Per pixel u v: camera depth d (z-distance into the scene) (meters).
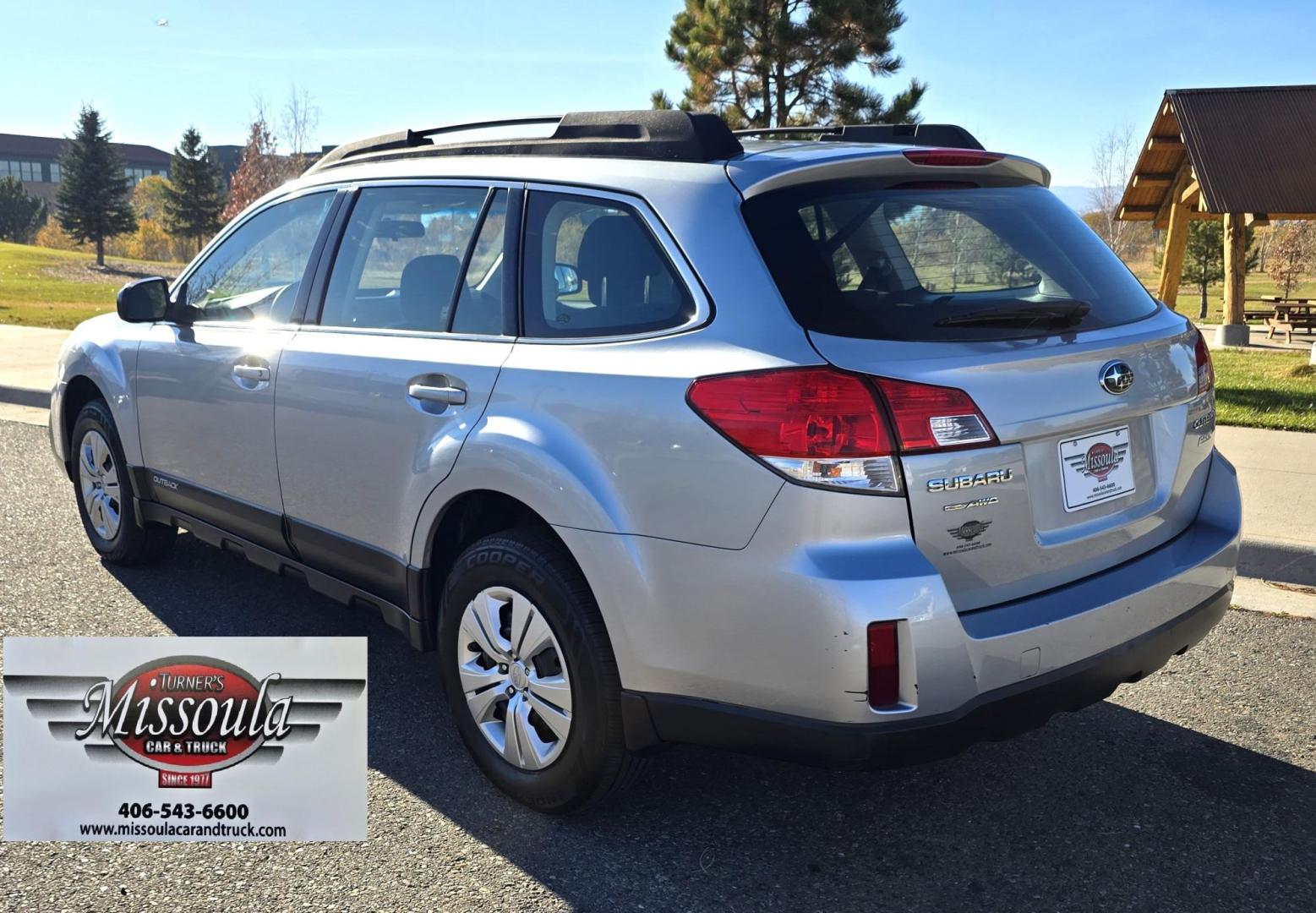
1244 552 5.11
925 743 2.42
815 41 17.48
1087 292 2.95
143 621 4.35
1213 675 4.02
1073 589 2.71
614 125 3.11
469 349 3.13
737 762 3.36
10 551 5.23
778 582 2.41
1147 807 3.10
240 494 4.01
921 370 2.43
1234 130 17.86
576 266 2.95
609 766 2.81
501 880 2.73
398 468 3.26
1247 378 11.63
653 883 2.72
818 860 2.83
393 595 3.43
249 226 4.24
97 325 5.00
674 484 2.56
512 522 3.29
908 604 2.36
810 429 2.38
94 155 79.12
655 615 2.61
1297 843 2.92
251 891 2.68
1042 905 2.64
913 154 2.83
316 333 3.68
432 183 3.47
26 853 2.83
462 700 3.16
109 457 4.87
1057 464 2.67
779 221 2.64
